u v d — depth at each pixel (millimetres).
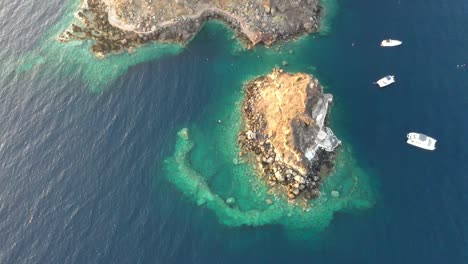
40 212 69938
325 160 74312
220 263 64750
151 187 72938
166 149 77562
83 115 81812
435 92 81438
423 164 73312
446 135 76000
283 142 73750
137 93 84938
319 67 87125
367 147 76000
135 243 66750
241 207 70938
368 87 83688
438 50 86812
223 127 80188
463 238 65438
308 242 66625
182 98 84125
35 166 75125
